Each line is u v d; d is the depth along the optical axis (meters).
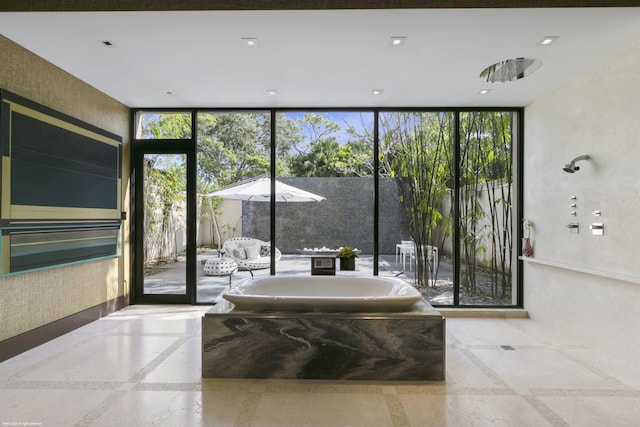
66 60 3.26
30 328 3.19
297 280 3.85
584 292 3.42
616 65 3.04
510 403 2.31
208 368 2.65
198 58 3.21
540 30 2.68
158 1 2.46
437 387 2.53
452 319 4.27
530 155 4.36
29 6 2.46
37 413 2.17
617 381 2.62
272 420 2.11
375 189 4.64
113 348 3.22
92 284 4.01
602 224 3.18
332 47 2.99
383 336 2.63
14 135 2.95
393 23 2.61
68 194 3.57
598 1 2.37
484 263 4.61
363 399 2.35
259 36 2.81
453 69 3.41
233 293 3.12
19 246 3.01
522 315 4.36
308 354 2.64
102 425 2.05
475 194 4.62
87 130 3.83
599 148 3.22
